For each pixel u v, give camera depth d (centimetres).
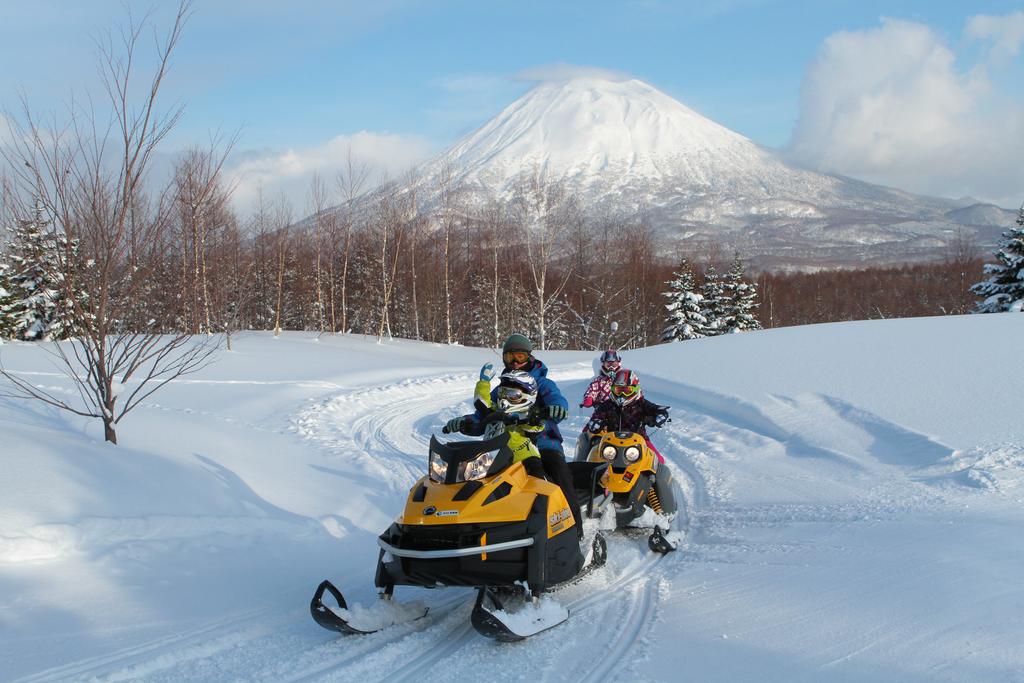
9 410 1028
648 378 1599
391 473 1023
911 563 506
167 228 875
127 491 697
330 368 2595
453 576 451
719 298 5319
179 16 799
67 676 400
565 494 534
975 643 371
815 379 1330
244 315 5444
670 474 715
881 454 890
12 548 546
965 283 5591
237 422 1414
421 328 6241
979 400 1047
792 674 367
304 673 414
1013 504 629
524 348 582
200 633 468
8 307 3728
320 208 4744
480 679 402
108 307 841
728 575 550
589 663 416
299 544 674
